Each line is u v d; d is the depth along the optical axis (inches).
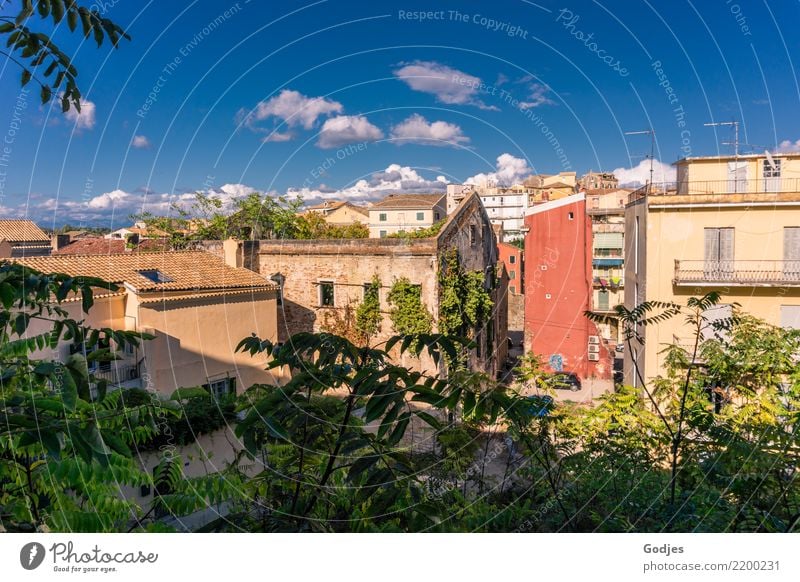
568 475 202.8
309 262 743.1
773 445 195.3
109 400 154.1
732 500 178.2
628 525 164.1
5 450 130.5
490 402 99.3
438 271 668.7
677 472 194.9
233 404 326.0
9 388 114.7
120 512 142.9
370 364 113.4
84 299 99.6
